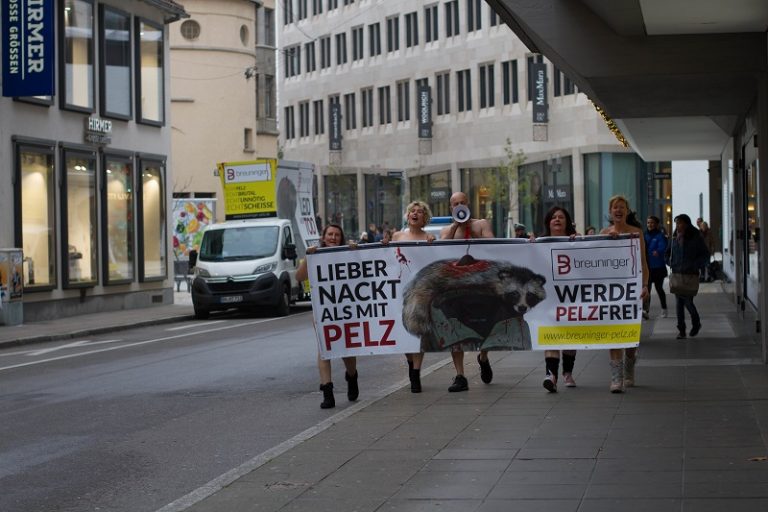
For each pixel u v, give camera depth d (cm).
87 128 3300
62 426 1241
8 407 1405
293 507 779
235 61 6159
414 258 1302
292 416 1259
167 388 1542
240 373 1698
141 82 3659
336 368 1741
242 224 3200
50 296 3081
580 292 1284
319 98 9044
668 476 813
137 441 1132
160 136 3791
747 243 2438
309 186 3588
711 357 1609
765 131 1543
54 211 3117
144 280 3603
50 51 2886
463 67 7319
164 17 3825
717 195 4484
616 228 1307
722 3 1380
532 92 6575
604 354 1689
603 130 6212
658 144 3058
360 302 1307
